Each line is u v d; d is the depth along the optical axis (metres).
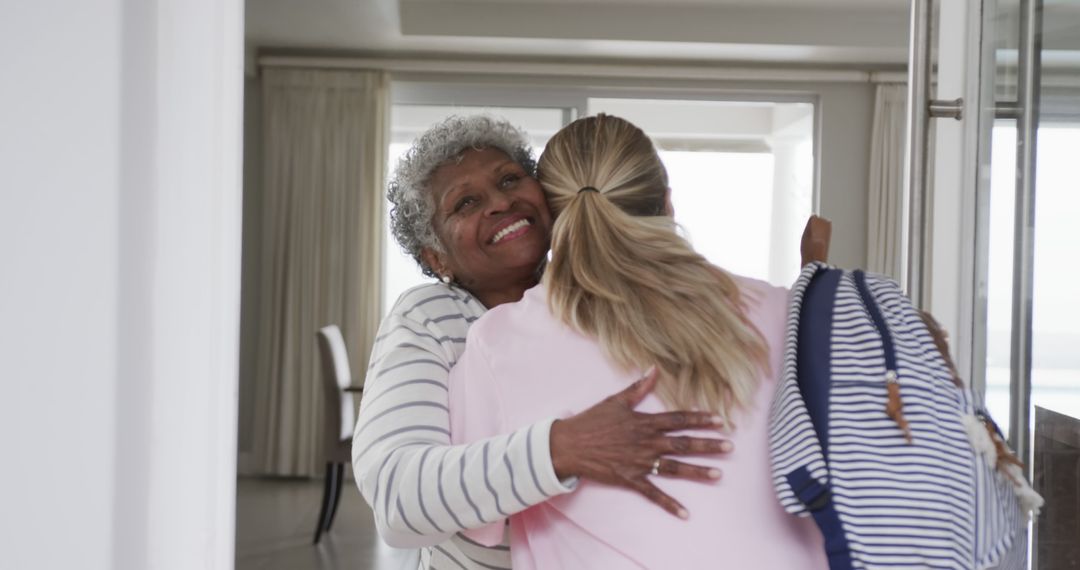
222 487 1.02
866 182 6.65
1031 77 1.64
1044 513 1.60
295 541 4.79
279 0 5.43
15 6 0.96
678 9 6.02
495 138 1.37
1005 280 1.72
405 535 1.08
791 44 6.04
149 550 1.02
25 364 0.96
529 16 6.00
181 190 1.01
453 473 1.01
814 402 1.02
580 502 1.03
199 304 1.01
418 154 1.37
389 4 5.55
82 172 0.97
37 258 0.96
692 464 1.02
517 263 1.31
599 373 1.07
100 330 0.97
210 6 1.01
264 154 6.55
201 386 1.01
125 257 0.98
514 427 1.07
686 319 1.07
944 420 1.00
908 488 0.96
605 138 1.23
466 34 6.01
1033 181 1.62
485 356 1.12
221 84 1.02
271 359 6.55
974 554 0.98
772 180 8.44
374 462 1.09
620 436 1.00
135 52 0.99
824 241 1.28
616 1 5.91
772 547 1.00
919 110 1.73
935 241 1.86
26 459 0.97
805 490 0.97
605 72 6.54
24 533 0.97
